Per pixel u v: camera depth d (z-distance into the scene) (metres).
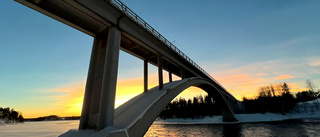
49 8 10.48
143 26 16.16
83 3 10.36
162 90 17.73
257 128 39.00
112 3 12.45
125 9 14.15
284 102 76.81
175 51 22.58
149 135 38.38
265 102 82.88
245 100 100.62
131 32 14.79
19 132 66.88
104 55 13.24
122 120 12.23
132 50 18.77
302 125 39.16
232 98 77.31
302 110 75.06
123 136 9.98
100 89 12.13
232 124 53.25
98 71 13.04
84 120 11.62
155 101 14.77
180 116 103.19
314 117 62.00
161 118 110.62
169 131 45.66
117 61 12.03
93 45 13.88
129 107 15.20
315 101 88.75
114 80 11.25
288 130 32.47
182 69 25.95
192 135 34.91
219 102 52.38
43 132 66.06
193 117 93.00
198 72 34.00
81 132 10.55
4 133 62.03
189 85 24.94
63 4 10.34
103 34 14.27
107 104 10.29
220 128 44.84
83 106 11.96
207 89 41.06
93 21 12.59
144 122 12.59
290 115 69.75
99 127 9.92
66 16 11.50
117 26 13.13
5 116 186.88
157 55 19.73
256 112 83.19
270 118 64.31
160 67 18.95
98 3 11.49
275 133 29.97
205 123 66.44
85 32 13.63
